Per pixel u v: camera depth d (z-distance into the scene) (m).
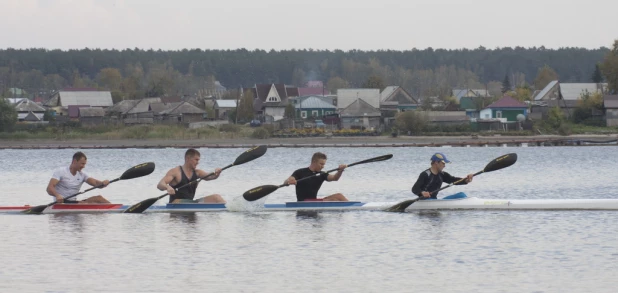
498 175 71.25
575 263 25.22
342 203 37.72
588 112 182.00
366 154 121.19
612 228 31.94
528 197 50.28
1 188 59.34
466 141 149.50
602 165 87.00
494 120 175.25
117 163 99.56
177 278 23.62
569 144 144.12
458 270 24.44
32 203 47.72
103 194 51.44
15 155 119.56
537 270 24.31
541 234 30.72
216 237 30.61
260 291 22.14
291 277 23.70
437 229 32.16
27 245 29.05
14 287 22.55
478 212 36.88
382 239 29.97
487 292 21.81
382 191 54.62
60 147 141.00
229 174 75.25
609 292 21.62
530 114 189.75
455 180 37.78
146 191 53.34
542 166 85.56
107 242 29.64
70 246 28.84
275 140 162.38
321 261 25.97
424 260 26.00
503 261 25.69
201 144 149.00
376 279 23.38
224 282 23.14
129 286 22.69
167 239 30.22
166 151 132.62
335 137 168.88
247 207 37.28
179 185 37.41
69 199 38.12
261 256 26.84
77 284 22.92
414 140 158.50
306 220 34.88
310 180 37.75
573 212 36.62
